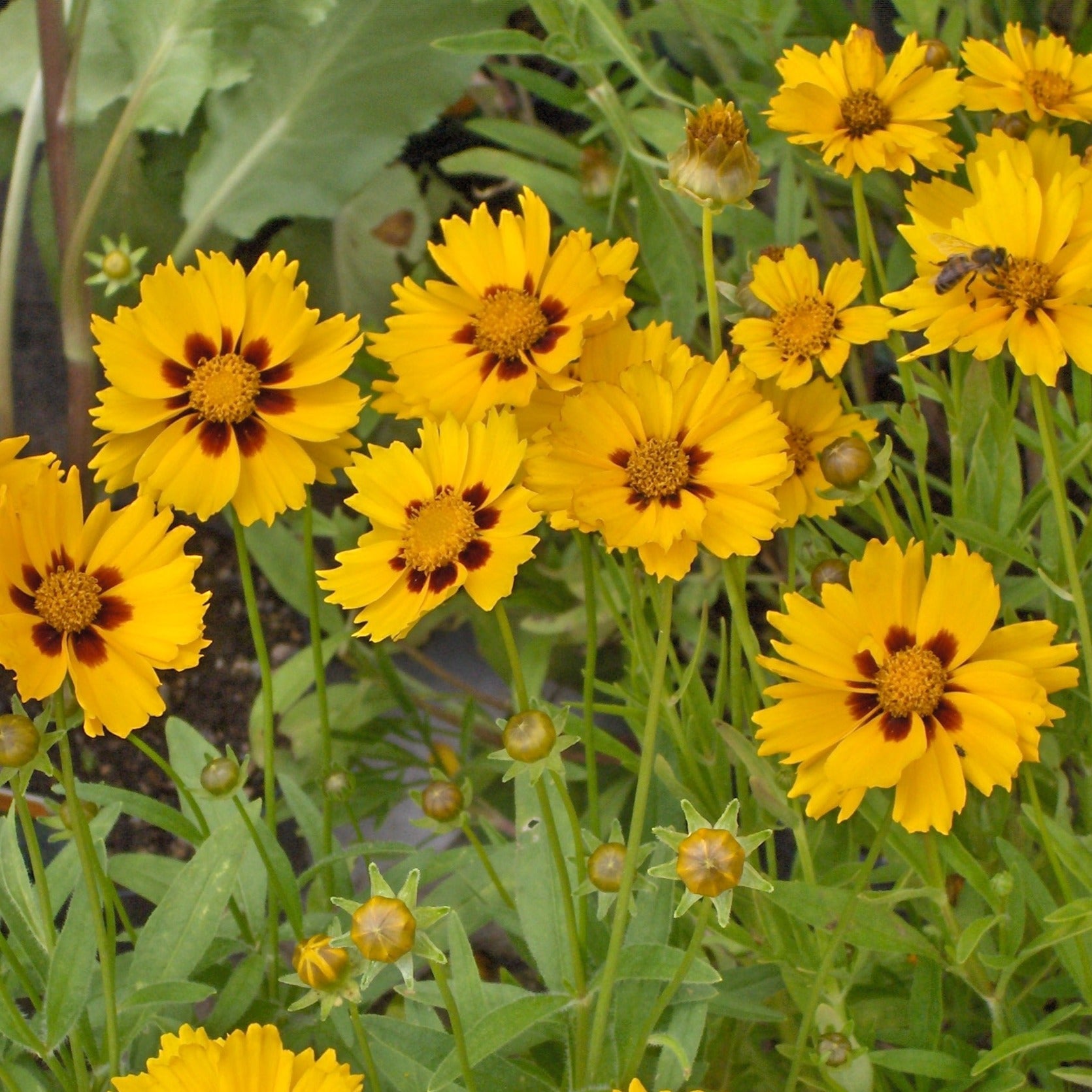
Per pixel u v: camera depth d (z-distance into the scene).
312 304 1.12
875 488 0.74
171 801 0.97
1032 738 0.69
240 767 0.74
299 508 0.73
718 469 0.70
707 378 0.71
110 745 0.99
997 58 0.80
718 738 0.77
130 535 0.71
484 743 0.98
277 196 1.06
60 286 1.05
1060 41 0.80
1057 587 0.73
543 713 0.70
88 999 0.75
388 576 0.72
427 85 1.06
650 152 0.96
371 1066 0.70
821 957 0.74
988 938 0.75
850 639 0.70
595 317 0.74
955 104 0.78
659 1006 0.70
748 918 0.77
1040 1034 0.72
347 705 0.92
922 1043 0.74
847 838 0.81
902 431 0.77
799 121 0.79
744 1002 0.76
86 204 1.00
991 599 0.70
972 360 0.81
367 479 0.72
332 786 0.79
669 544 0.69
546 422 0.74
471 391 0.74
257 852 0.80
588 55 0.86
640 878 0.70
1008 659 0.71
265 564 0.93
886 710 0.70
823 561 0.75
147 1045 0.77
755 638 0.74
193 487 0.73
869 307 0.77
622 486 0.71
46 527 0.70
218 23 0.99
